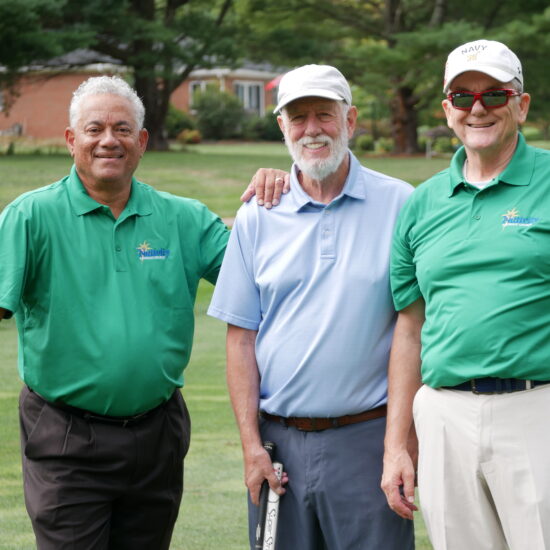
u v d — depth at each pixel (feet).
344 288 12.56
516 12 111.04
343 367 12.51
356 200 12.82
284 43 111.65
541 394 11.30
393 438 12.35
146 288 13.05
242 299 13.12
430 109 131.64
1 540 16.80
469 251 11.46
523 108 12.10
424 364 11.89
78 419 12.85
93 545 12.82
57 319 12.74
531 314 11.19
